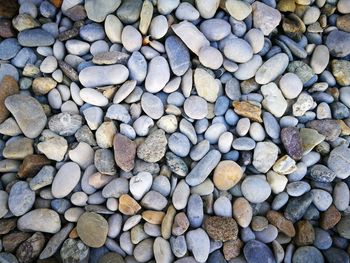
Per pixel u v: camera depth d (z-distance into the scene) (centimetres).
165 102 39
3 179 36
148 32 40
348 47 41
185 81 39
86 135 37
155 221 35
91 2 39
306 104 38
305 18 42
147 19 38
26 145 36
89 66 38
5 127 37
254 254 34
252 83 39
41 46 39
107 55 38
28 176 36
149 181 35
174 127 38
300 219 36
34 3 41
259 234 35
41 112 37
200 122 38
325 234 35
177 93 39
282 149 38
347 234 35
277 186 36
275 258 34
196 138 38
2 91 37
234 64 39
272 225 36
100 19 40
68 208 35
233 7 40
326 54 41
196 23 40
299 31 41
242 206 35
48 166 36
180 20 40
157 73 38
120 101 38
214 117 39
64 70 38
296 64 40
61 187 35
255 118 38
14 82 38
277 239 35
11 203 35
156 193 35
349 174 37
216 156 37
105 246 34
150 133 37
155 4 40
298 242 35
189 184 36
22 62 39
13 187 35
